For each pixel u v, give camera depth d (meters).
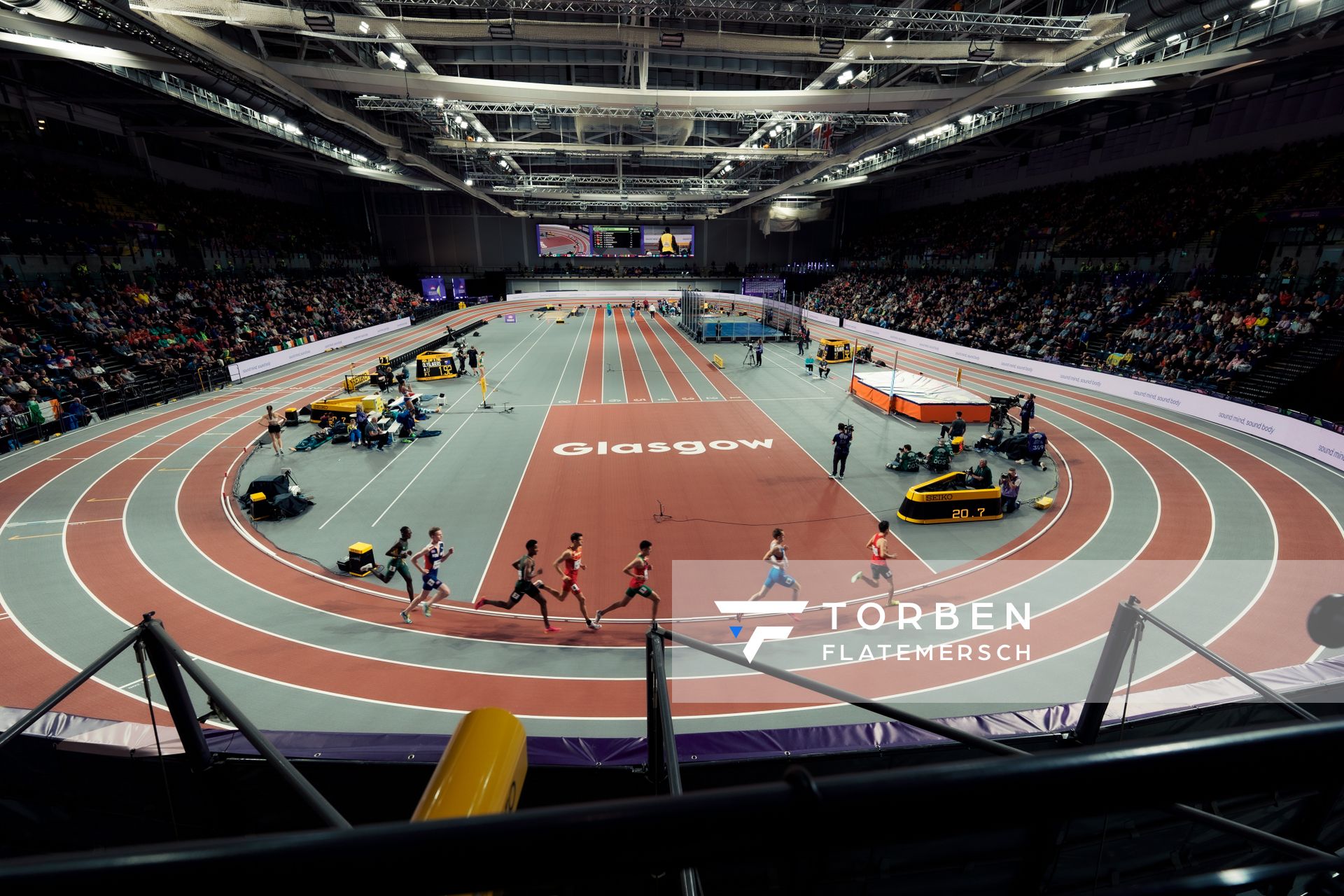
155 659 4.45
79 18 20.38
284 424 25.25
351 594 13.54
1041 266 45.81
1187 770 0.70
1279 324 26.17
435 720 9.72
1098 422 25.41
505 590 13.70
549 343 47.91
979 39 20.78
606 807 0.61
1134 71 24.34
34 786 5.34
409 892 0.54
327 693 10.33
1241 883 1.31
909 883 5.12
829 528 16.50
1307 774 0.74
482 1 17.52
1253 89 34.47
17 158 34.28
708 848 0.60
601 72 33.69
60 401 24.59
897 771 0.67
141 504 17.80
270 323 41.72
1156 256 36.72
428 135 42.59
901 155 46.69
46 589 13.52
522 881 0.56
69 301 30.97
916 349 44.78
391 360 37.12
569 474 20.30
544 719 9.74
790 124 33.94
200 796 5.16
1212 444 22.31
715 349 45.25
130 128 42.81
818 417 26.94
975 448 22.59
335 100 28.89
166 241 40.53
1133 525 16.41
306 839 0.56
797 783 0.64
